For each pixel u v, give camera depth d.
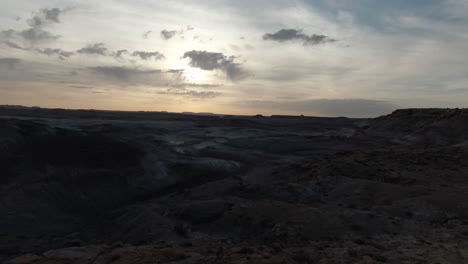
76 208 25.28
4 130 31.88
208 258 11.87
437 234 15.44
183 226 17.66
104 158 32.16
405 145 50.44
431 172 26.64
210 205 19.48
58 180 27.22
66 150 32.03
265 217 17.17
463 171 27.19
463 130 52.31
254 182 27.72
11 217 22.03
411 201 19.23
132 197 28.17
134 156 34.28
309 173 27.67
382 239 14.86
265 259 11.80
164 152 39.00
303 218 16.62
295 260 12.10
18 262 12.14
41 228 21.55
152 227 18.08
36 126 35.03
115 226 20.86
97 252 12.93
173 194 26.75
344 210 17.62
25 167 27.78
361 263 11.68
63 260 12.02
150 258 11.70
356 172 26.42
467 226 16.23
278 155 42.88
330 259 12.20
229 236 16.55
